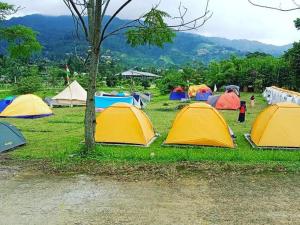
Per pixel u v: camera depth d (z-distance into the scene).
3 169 11.52
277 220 7.55
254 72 60.50
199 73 66.31
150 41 12.53
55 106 33.25
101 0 12.30
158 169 11.22
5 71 74.69
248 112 29.23
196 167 11.42
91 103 13.11
